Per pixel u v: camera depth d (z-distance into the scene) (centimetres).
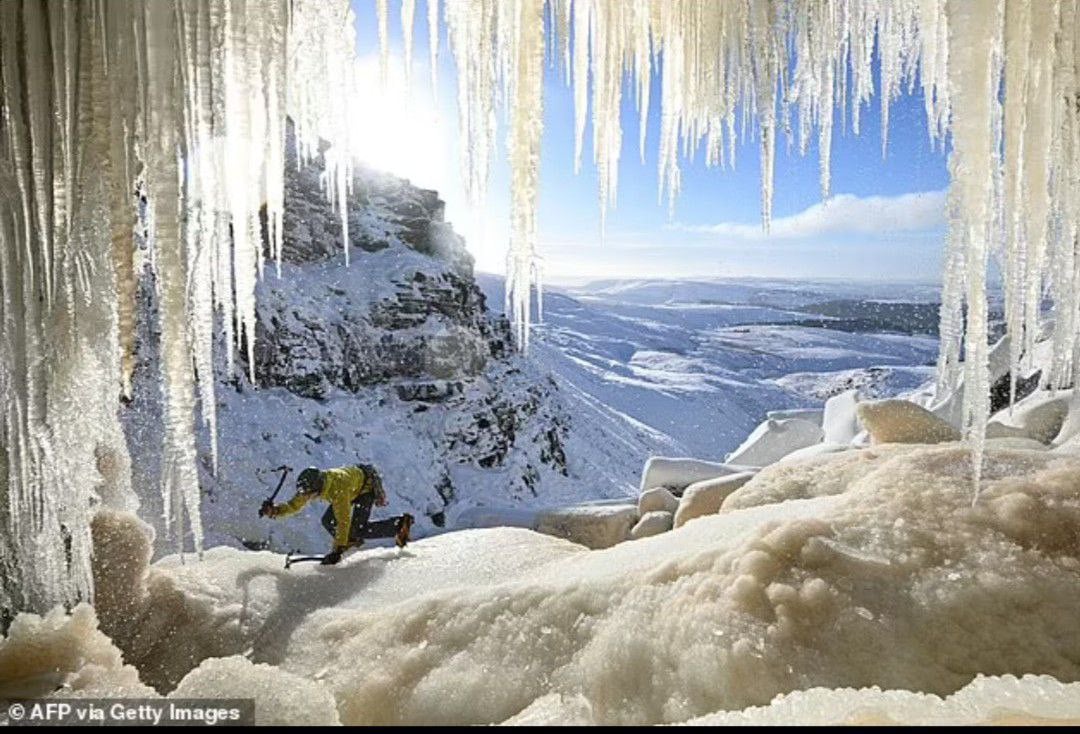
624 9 373
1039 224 243
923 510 231
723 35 384
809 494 333
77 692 225
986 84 213
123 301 314
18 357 288
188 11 272
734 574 216
